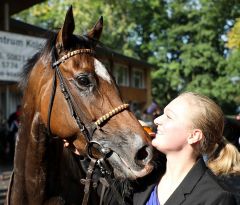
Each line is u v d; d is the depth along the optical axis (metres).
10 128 12.23
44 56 3.11
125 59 28.80
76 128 2.94
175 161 2.30
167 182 2.33
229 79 32.53
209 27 33.69
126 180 2.70
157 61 35.62
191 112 2.26
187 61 33.66
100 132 2.87
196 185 2.18
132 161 2.73
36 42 9.88
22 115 3.19
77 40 3.06
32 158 3.04
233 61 30.84
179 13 36.06
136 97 31.41
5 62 9.38
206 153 2.30
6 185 8.64
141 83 32.66
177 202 2.16
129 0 27.36
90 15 24.30
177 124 2.26
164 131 2.30
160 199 2.28
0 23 12.86
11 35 9.48
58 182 3.14
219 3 24.41
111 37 29.09
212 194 2.11
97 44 3.18
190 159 2.29
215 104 2.31
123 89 29.61
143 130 2.83
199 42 34.28
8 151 12.29
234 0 22.39
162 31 36.97
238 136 5.63
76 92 2.94
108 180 2.94
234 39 11.02
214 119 2.26
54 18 25.33
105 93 2.92
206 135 2.26
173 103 2.33
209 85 33.06
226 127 5.47
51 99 3.00
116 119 2.86
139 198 2.39
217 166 2.34
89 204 3.26
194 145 2.29
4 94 18.52
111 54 3.39
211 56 33.09
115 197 2.87
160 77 35.12
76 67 2.95
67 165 3.21
